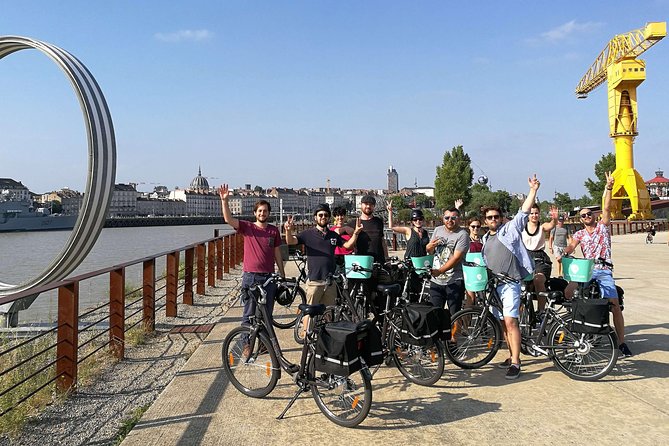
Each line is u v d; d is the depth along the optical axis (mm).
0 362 5680
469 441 3674
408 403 4418
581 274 5266
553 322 5254
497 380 5027
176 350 6414
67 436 3920
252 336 4652
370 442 3668
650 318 7754
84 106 8664
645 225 41812
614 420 4016
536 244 6020
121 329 6055
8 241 51344
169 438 3754
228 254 15555
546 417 4086
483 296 5504
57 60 8938
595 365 5043
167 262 8648
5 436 3879
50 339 7066
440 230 6066
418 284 6012
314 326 4203
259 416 4156
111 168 8844
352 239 5961
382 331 5289
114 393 4875
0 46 9570
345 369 3799
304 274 8250
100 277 17891
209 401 4488
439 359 4777
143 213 187500
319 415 4172
